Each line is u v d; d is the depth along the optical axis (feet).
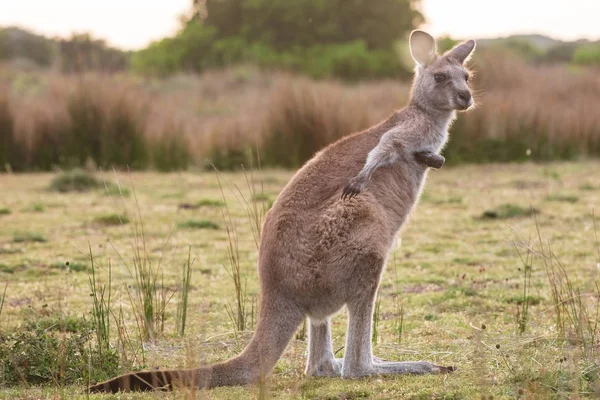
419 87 36.91
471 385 30.81
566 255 56.59
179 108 138.92
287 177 94.02
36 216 72.13
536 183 89.30
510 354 34.65
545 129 111.75
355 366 31.86
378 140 35.24
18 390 31.12
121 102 106.42
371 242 31.37
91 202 79.25
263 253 32.12
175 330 40.83
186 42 229.25
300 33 228.63
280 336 31.22
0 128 103.65
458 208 75.87
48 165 104.68
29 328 38.11
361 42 217.36
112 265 54.90
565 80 152.35
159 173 101.14
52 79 126.11
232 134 106.63
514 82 143.13
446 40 172.14
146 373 29.78
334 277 31.22
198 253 58.90
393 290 47.96
